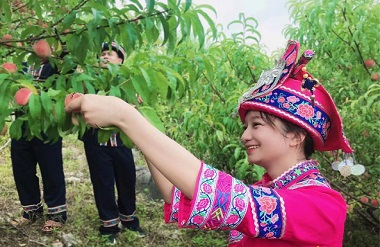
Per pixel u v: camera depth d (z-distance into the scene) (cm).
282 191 110
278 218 104
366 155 368
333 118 124
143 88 158
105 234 374
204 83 392
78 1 219
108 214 368
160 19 177
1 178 489
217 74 369
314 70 418
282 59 123
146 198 497
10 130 178
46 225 374
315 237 108
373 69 352
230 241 137
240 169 340
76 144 633
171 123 466
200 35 188
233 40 372
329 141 132
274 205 104
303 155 125
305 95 119
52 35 191
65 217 386
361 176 390
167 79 173
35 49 200
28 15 273
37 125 168
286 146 121
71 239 367
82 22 184
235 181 104
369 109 337
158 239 404
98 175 359
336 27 350
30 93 145
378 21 326
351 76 377
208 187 100
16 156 367
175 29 188
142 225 425
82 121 136
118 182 380
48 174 368
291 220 105
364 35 327
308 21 366
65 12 224
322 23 365
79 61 180
